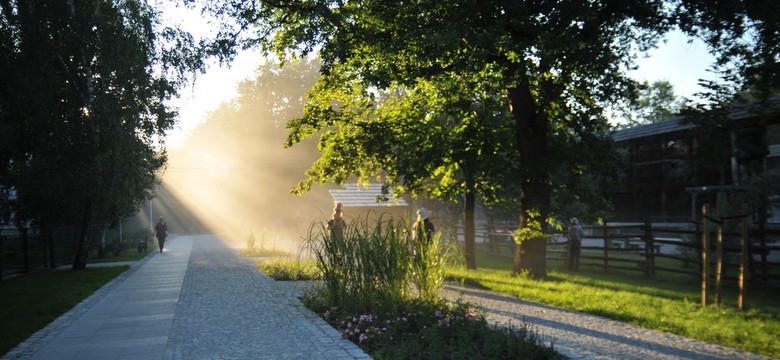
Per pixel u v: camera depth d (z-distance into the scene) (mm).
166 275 17953
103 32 19125
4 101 17422
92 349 7387
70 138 20234
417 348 6543
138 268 21516
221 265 21359
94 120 20000
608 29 11961
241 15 13508
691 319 8633
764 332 7629
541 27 10836
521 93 15406
